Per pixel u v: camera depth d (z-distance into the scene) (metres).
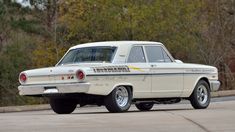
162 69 20.92
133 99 20.48
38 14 55.19
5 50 49.91
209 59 48.69
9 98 47.56
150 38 44.41
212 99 34.12
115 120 15.95
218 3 49.62
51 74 19.52
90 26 45.62
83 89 18.88
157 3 44.22
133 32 44.22
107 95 19.55
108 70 19.42
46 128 14.20
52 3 54.00
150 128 14.22
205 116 16.97
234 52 52.06
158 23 44.09
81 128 14.17
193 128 14.24
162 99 21.58
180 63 21.66
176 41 44.97
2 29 52.31
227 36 50.50
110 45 20.30
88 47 20.70
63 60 21.06
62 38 48.94
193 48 46.38
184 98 21.92
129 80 19.98
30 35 54.47
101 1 44.84
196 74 22.05
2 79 47.91
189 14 45.41
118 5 44.34
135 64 20.23
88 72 18.97
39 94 19.84
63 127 14.37
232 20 50.88
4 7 53.03
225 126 14.59
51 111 28.03
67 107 21.22
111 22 44.38
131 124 15.00
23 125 14.93
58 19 50.47
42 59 48.97
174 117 16.69
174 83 21.30
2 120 16.70
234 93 41.38
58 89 19.31
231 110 19.73
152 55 20.92
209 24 48.84
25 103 46.25
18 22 54.19
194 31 46.22
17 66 49.06
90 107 30.19
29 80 20.06
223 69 50.78
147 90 20.55
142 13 43.69
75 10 46.72
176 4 44.94
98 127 14.37
